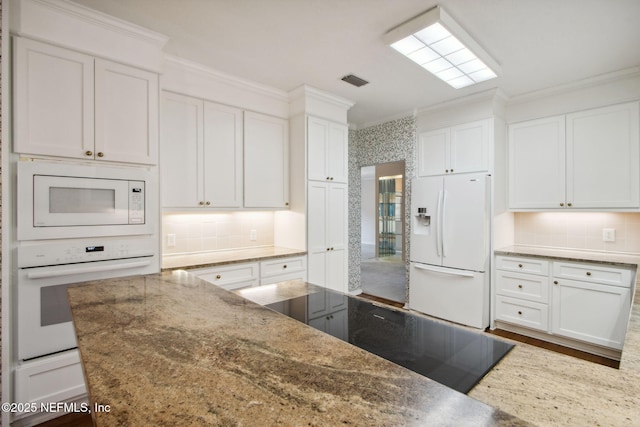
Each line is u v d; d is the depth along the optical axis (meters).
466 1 1.84
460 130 3.45
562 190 3.10
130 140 2.10
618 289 2.60
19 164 1.73
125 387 0.64
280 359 0.76
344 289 3.55
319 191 3.30
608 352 2.71
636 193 2.71
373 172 8.47
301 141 3.20
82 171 1.92
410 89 3.17
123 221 2.07
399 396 0.61
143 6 1.88
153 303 1.20
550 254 3.05
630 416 0.63
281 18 2.00
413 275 3.75
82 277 1.95
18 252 1.74
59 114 1.85
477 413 0.56
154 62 2.18
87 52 1.93
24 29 1.73
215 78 2.76
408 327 1.26
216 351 0.80
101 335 0.90
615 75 2.76
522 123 3.36
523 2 1.84
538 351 0.98
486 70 2.68
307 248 3.21
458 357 0.96
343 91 3.23
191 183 2.64
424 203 3.61
